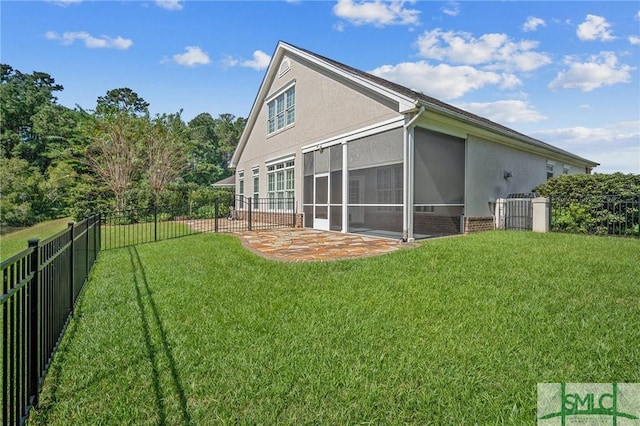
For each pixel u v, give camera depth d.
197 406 2.09
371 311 3.55
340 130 10.25
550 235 8.59
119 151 19.19
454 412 2.00
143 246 8.82
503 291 4.03
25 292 2.22
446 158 9.96
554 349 2.66
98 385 2.36
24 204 19.62
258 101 15.70
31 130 29.52
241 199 17.98
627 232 8.60
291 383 2.31
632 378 2.28
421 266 5.26
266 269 5.41
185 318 3.53
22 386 2.08
